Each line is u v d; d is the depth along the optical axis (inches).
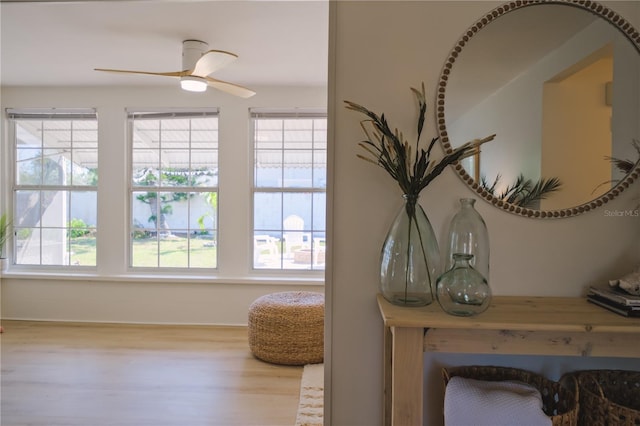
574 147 57.2
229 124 149.2
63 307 151.0
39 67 129.2
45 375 103.7
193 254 153.6
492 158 57.9
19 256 155.6
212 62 95.2
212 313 148.6
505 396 47.8
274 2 85.7
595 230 57.5
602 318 46.3
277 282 146.9
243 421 81.8
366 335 59.6
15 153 153.9
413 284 51.8
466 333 45.8
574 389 52.2
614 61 56.7
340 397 59.9
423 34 58.4
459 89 58.1
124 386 97.8
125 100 149.9
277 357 111.9
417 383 45.3
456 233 54.9
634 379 55.9
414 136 58.7
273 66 126.4
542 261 58.0
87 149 153.2
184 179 153.2
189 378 102.7
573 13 56.9
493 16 57.4
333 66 58.9
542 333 45.2
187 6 87.9
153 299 149.3
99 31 100.7
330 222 59.6
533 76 57.4
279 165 152.6
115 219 151.6
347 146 59.2
